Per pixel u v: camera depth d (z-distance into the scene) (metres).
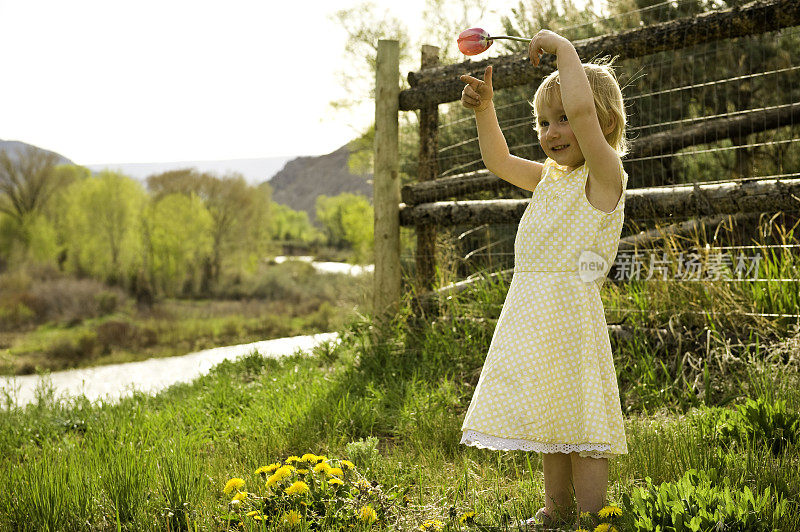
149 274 29.89
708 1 6.20
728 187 3.51
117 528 2.01
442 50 12.55
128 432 3.51
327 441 3.01
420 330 4.71
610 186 1.84
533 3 7.65
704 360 3.44
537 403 1.77
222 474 2.60
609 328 3.91
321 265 32.56
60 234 32.84
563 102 1.81
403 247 7.44
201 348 19.52
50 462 2.86
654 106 6.26
